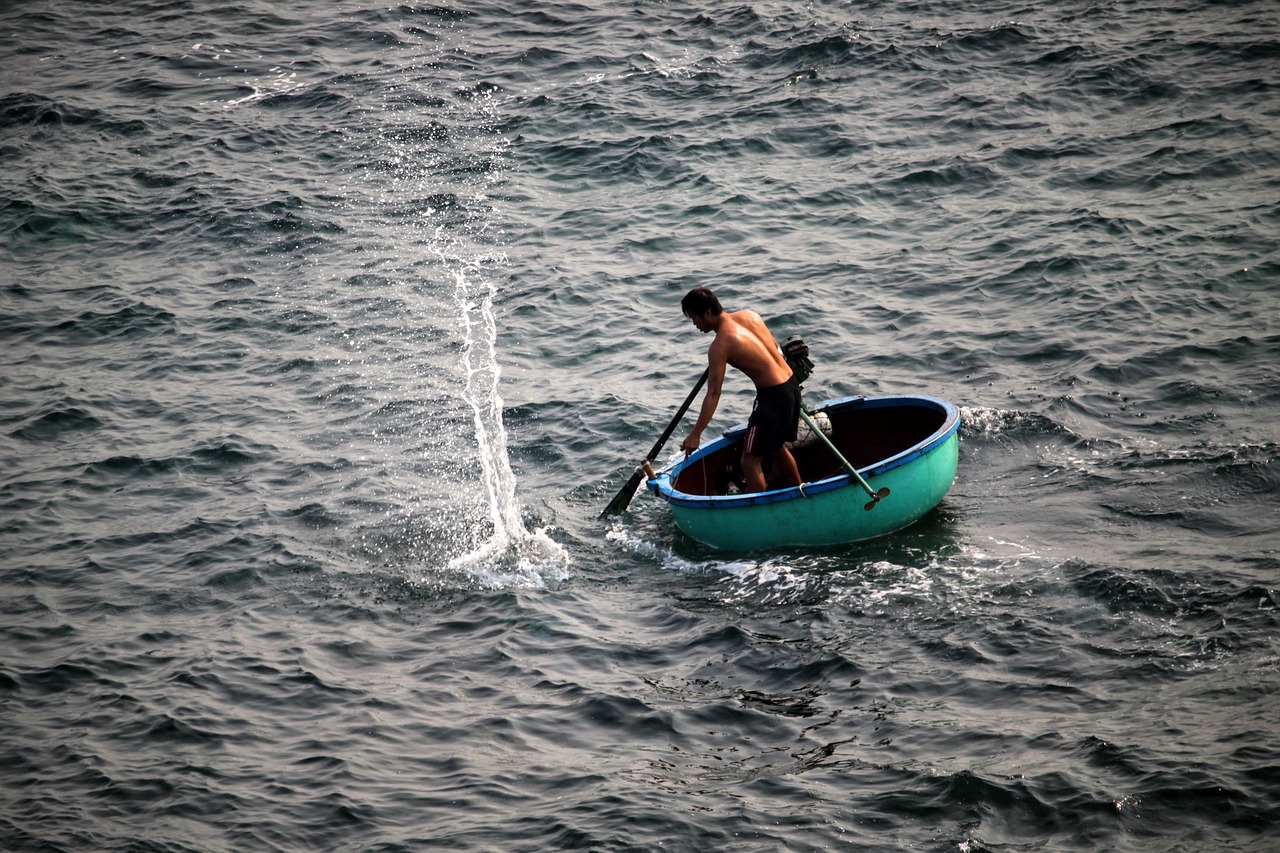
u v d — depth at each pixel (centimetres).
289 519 3838
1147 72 6919
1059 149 6222
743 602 3247
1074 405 4084
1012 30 7644
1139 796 2359
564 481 3988
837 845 2339
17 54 8362
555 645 3122
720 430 4216
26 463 4238
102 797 2605
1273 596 2944
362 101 7500
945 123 6656
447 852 2395
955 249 5406
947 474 3525
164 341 5131
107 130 7188
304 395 4666
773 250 5575
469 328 5103
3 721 2881
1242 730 2506
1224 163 5834
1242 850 2209
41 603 3416
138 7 9212
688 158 6550
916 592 3186
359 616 3316
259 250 5900
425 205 6269
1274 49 6981
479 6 8956
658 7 8738
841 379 4447
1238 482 3534
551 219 6066
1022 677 2792
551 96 7412
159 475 4141
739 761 2625
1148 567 3144
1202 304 4666
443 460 4156
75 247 5994
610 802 2505
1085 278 4969
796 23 8156
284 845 2442
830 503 3397
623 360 4769
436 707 2894
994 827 2344
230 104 7538
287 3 9175
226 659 3120
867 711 2744
